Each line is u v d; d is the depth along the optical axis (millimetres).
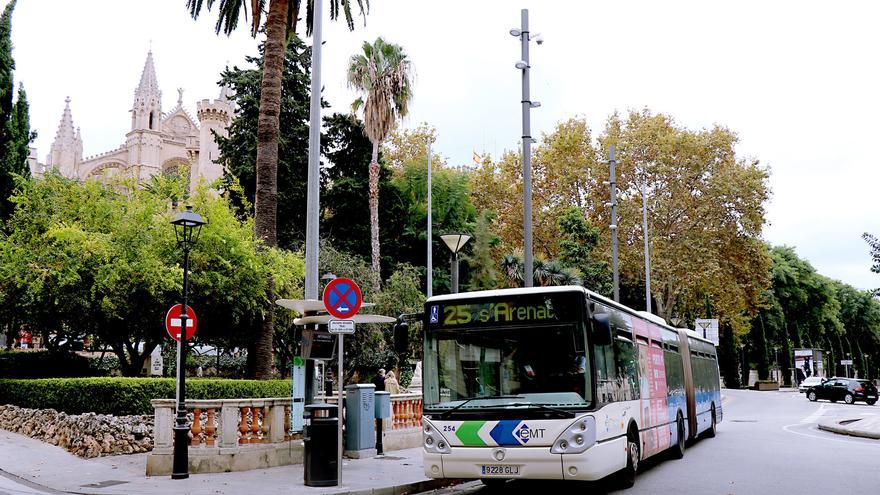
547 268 43219
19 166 30172
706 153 50031
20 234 20672
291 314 25203
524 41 19891
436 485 12195
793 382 78000
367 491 10961
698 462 15258
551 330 10438
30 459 13844
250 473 12492
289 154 39344
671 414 15719
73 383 16469
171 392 16234
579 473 9797
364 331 31328
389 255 43844
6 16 30594
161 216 20281
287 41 22250
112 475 12164
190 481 11602
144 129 94500
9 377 22250
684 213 50625
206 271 20203
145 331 20609
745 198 49000
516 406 10188
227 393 17219
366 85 37219
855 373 99438
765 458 15820
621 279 52906
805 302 81812
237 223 21547
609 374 10984
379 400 15625
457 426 10375
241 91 38719
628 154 50281
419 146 55656
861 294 100875
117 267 18609
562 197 53469
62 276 18625
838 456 16109
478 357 10656
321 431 11320
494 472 10109
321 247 33719
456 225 47375
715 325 39656
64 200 21031
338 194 41469
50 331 23141
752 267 50562
